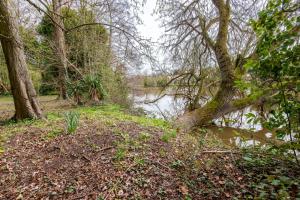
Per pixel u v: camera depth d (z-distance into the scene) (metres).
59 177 3.11
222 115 7.48
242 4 7.41
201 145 4.47
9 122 6.25
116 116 7.09
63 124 5.52
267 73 2.18
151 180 2.97
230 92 7.09
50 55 11.31
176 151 3.97
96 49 11.82
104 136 4.45
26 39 9.36
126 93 12.66
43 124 5.70
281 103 2.24
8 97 16.58
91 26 10.65
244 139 4.56
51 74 14.00
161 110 11.30
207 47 8.54
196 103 8.79
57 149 3.94
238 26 7.95
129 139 4.30
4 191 2.86
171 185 2.87
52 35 11.04
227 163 3.40
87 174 3.16
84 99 10.62
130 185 2.87
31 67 12.80
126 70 13.20
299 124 2.26
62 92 12.89
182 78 9.98
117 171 3.19
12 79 6.22
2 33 5.82
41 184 2.96
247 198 2.45
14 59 6.11
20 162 3.55
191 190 2.75
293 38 1.99
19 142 4.40
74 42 11.80
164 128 5.68
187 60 9.10
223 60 7.01
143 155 3.66
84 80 10.72
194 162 3.46
